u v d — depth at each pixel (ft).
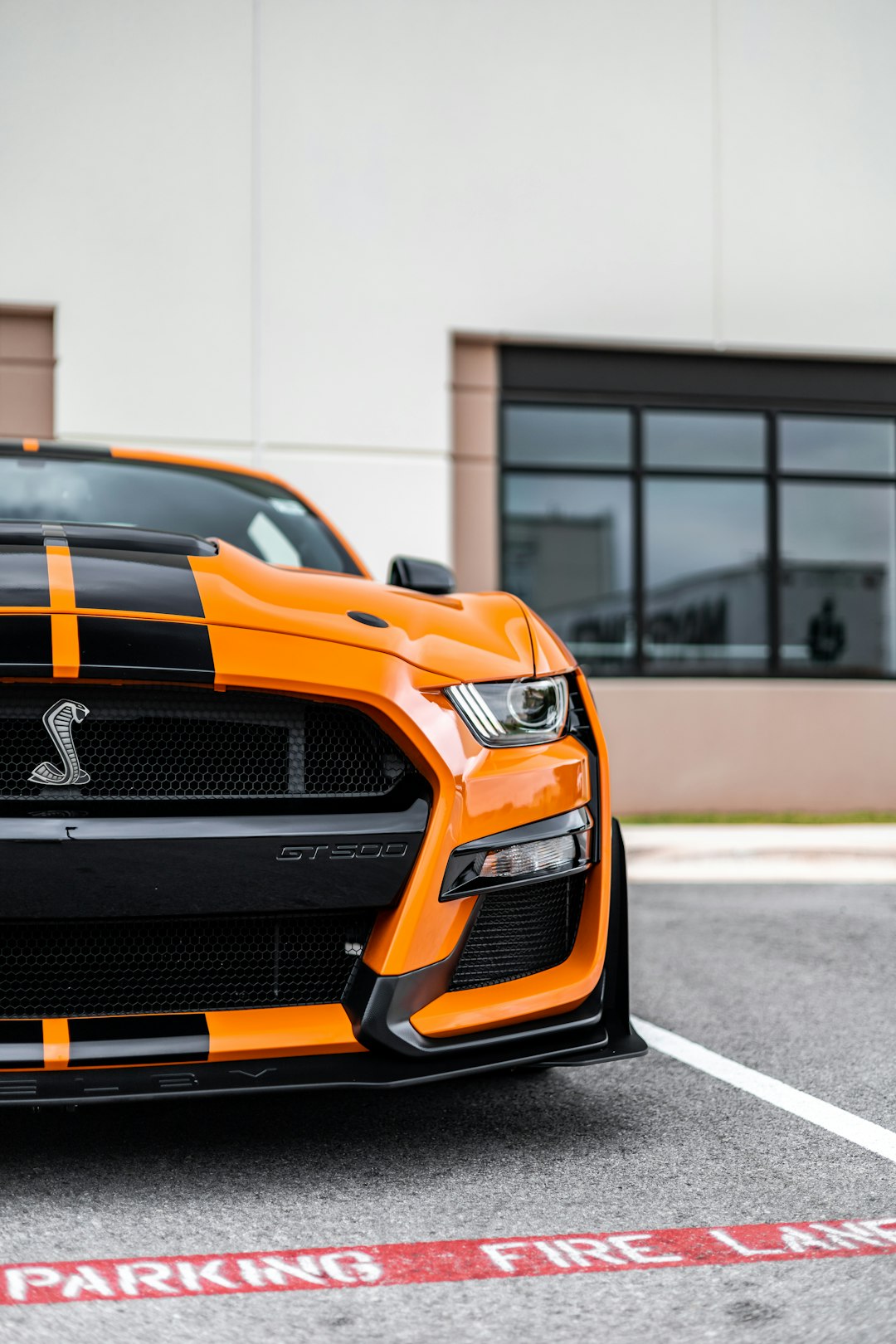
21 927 6.82
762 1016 11.60
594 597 29.43
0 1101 6.48
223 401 26.66
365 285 27.25
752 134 29.17
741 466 30.17
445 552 27.50
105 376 26.22
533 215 28.12
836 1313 5.68
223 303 26.68
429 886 7.27
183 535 9.00
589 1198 7.11
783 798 29.35
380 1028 7.14
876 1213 6.93
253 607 7.68
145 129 26.40
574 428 29.27
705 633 29.99
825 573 30.58
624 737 28.84
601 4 28.37
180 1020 6.98
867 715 29.73
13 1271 6.04
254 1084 6.84
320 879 7.09
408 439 27.37
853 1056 10.26
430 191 27.58
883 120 29.78
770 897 19.06
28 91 25.96
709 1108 8.87
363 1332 5.47
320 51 27.09
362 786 7.42
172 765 7.11
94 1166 7.47
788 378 30.22
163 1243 6.40
